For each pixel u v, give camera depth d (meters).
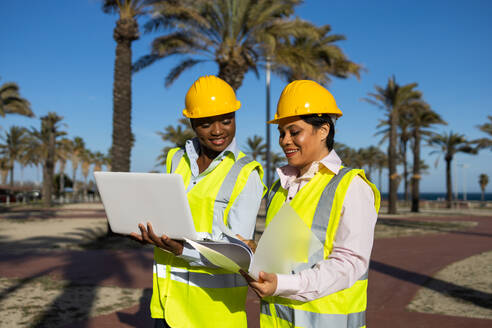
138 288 6.35
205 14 13.20
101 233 14.42
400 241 13.45
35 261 8.94
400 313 5.07
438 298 5.84
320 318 1.43
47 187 40.88
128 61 13.49
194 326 1.99
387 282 6.95
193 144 2.26
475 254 10.41
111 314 4.92
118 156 13.23
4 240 12.97
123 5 13.35
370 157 67.75
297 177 1.76
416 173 35.25
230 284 2.04
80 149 73.50
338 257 1.39
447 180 44.00
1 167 60.72
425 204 47.84
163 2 12.78
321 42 17.72
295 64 14.09
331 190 1.50
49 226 18.16
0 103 25.94
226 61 13.47
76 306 5.26
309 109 1.58
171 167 2.33
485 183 85.44
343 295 1.43
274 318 1.59
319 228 1.48
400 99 29.30
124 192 1.73
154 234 1.75
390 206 31.78
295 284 1.32
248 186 2.04
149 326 4.48
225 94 2.10
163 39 13.55
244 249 1.57
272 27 13.37
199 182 2.12
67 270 7.86
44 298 5.66
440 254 10.41
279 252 1.34
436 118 33.75
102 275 7.39
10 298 5.65
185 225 1.63
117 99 13.33
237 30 13.27
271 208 1.80
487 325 4.58
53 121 41.56
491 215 30.75
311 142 1.60
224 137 2.11
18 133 54.88
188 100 2.13
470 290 6.32
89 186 87.88
